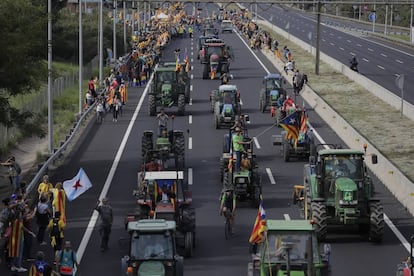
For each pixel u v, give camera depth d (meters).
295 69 150.25
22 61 76.88
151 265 47.12
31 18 78.12
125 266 48.12
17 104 118.69
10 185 82.19
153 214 57.03
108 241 61.34
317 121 113.50
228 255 58.22
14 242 54.50
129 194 76.19
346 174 61.31
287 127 87.56
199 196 75.12
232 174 70.50
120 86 130.62
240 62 187.75
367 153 84.44
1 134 99.94
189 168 86.19
